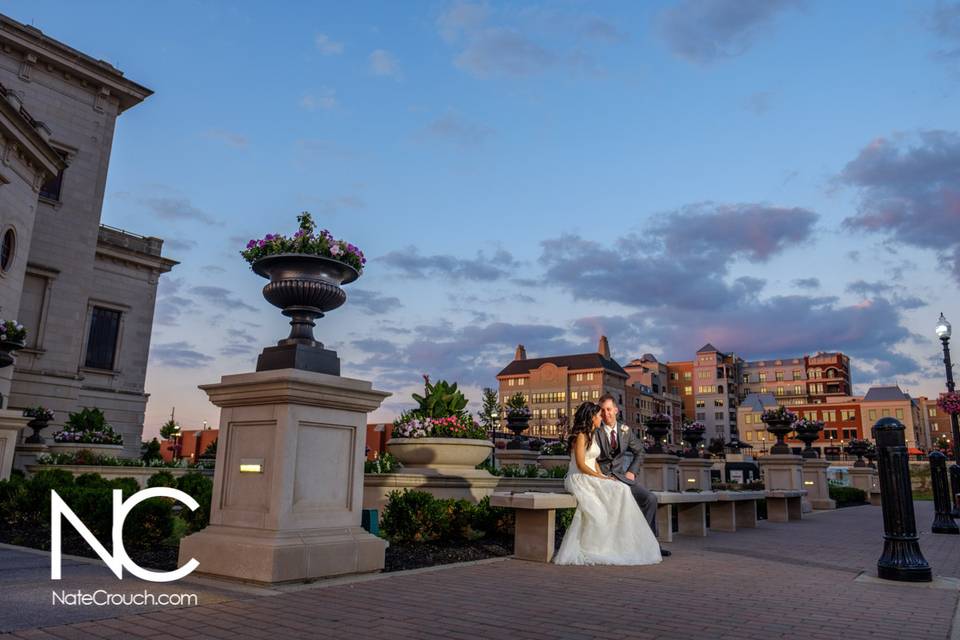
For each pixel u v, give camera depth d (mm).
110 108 29781
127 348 32219
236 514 5605
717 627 4219
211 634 3670
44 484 9031
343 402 5863
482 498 9414
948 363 22484
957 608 5055
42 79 27531
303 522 5516
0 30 25859
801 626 4312
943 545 10539
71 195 27812
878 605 5125
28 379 25266
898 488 6703
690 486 19984
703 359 120375
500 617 4336
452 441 9648
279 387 5453
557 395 97500
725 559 7789
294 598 4746
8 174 20609
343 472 5973
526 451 19984
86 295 27891
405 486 9172
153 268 33562
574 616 4430
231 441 5855
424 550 7457
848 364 131500
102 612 4059
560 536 9391
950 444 95000
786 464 18078
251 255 6199
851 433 105688
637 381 109625
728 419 116375
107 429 20938
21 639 3393
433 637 3768
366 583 5496
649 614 4551
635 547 7125
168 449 55969
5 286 20641
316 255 5961
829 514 17828
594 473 7469
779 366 130875
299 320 6059
